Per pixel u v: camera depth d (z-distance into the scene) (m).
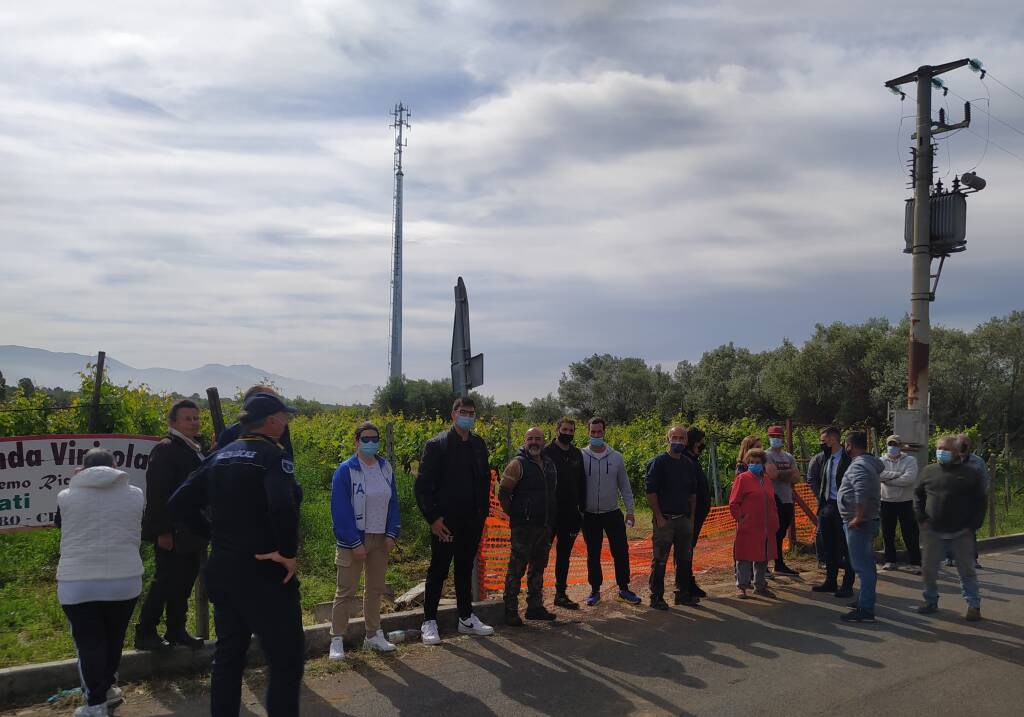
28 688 4.92
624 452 18.81
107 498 4.64
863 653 6.18
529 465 6.97
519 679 5.48
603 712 4.88
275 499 3.88
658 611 7.61
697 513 8.31
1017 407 36.00
